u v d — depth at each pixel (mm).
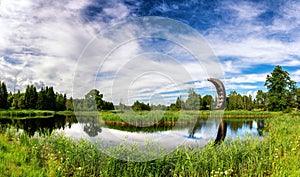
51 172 4141
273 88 30734
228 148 4898
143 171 3982
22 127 9766
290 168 4562
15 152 4875
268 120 15055
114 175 4082
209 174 4176
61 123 11281
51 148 5410
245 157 4816
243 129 10812
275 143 5941
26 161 4629
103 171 4074
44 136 6301
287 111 27953
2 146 5113
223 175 4105
